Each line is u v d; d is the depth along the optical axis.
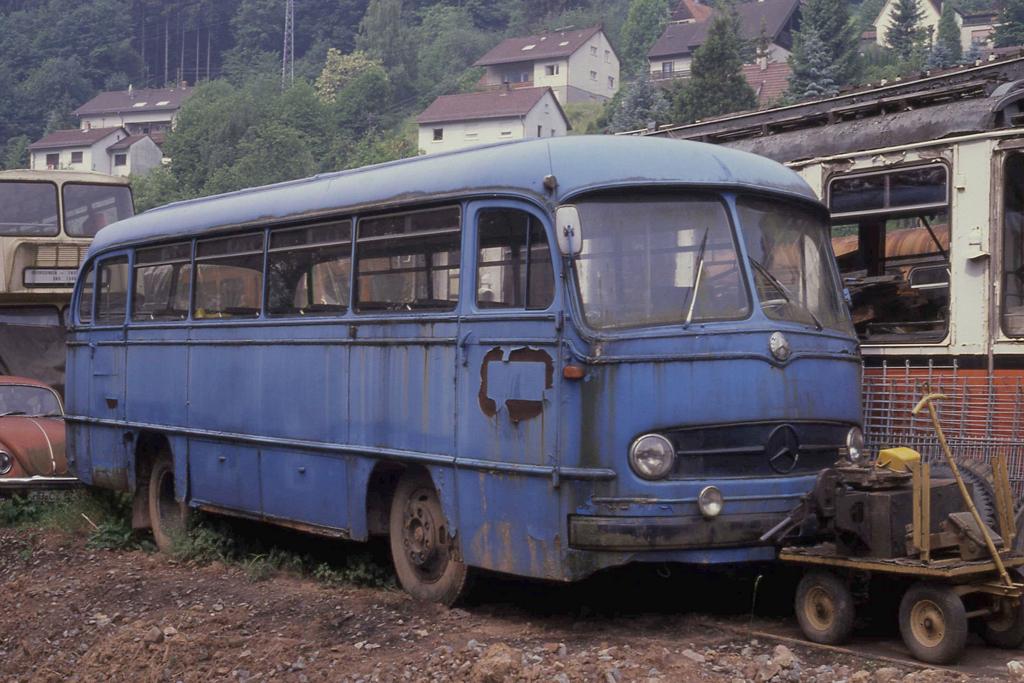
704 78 65.06
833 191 11.04
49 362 21.22
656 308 8.39
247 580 11.09
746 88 65.19
